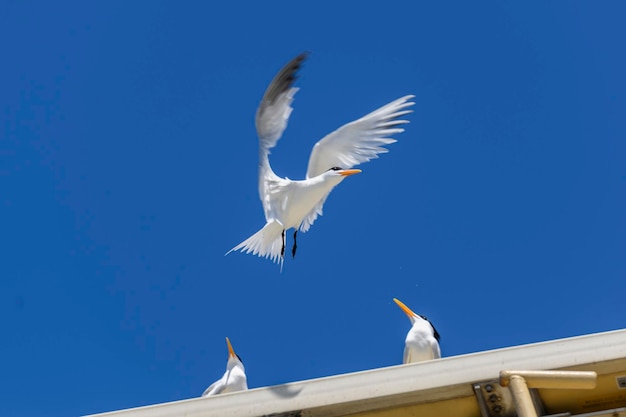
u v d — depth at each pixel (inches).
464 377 258.2
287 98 395.5
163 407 264.1
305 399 261.0
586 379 244.2
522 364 259.3
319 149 426.6
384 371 262.8
